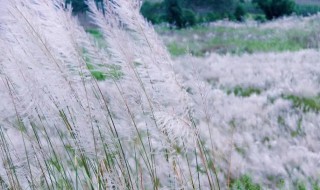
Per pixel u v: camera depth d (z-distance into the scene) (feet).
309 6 96.73
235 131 16.52
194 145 8.02
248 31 69.26
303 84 24.98
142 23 7.48
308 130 16.97
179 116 7.37
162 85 7.42
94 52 8.13
